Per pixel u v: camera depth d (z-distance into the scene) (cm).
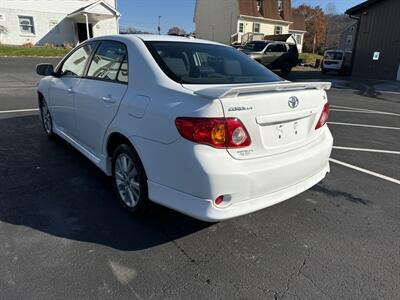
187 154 234
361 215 334
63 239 272
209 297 219
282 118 259
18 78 1231
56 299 211
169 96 256
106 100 313
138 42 309
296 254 267
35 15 2280
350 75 2238
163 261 252
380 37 2006
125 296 216
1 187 357
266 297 221
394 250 277
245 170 239
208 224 304
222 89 231
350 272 248
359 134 665
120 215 312
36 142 509
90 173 402
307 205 351
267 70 351
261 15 3672
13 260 244
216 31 3903
